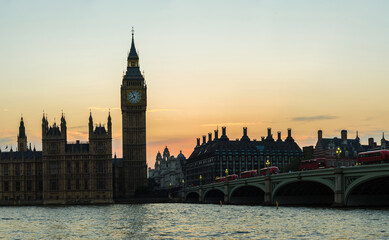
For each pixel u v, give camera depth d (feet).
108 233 337.11
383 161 462.19
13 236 333.42
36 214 556.51
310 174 490.08
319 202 590.55
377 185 454.81
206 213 504.43
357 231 299.99
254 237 296.30
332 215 391.04
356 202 463.83
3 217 510.58
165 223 399.65
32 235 336.49
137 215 502.79
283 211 469.98
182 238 302.45
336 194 453.99
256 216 430.61
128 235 323.57
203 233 323.37
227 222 389.19
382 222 334.85
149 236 315.58
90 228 373.61
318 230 311.27
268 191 573.33
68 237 321.32
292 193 579.07
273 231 317.83
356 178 439.63
